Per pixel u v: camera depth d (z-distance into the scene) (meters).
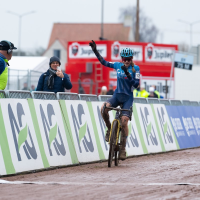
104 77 58.06
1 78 16.25
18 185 12.76
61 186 12.61
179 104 28.70
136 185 12.78
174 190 12.00
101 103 21.11
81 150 18.62
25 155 15.46
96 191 11.81
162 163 19.05
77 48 60.16
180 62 55.38
